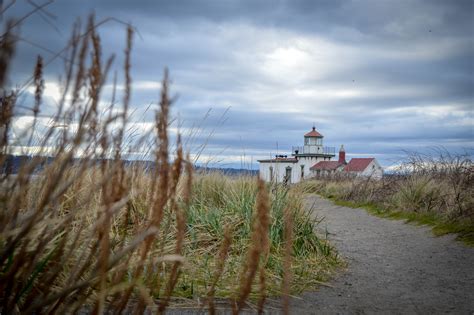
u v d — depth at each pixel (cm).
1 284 188
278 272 420
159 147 176
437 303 369
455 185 870
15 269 190
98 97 169
